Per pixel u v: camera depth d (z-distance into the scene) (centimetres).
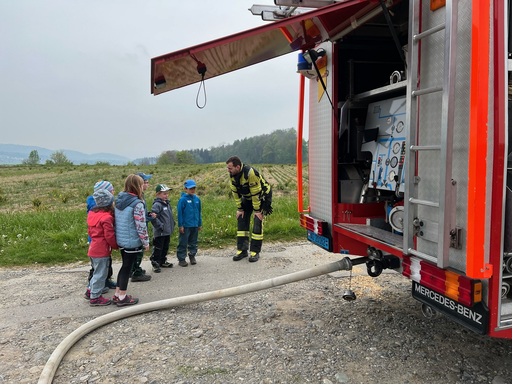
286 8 370
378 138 401
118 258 648
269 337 347
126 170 4466
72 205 1695
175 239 750
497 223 216
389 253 338
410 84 257
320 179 452
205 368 296
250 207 626
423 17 253
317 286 485
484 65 206
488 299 221
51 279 537
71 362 310
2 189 2642
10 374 295
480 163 210
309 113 477
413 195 265
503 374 281
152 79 341
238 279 527
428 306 264
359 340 338
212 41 305
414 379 276
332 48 408
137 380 282
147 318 395
